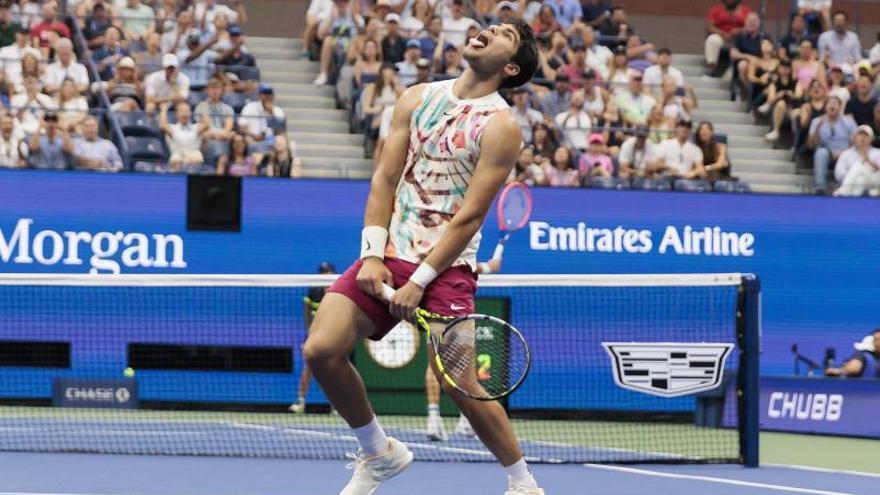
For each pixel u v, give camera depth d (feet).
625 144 86.38
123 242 72.08
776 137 96.43
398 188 29.60
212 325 72.08
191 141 81.56
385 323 29.12
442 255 28.17
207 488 40.09
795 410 68.64
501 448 29.78
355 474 30.91
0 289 70.85
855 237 78.59
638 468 48.29
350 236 73.82
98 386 70.69
